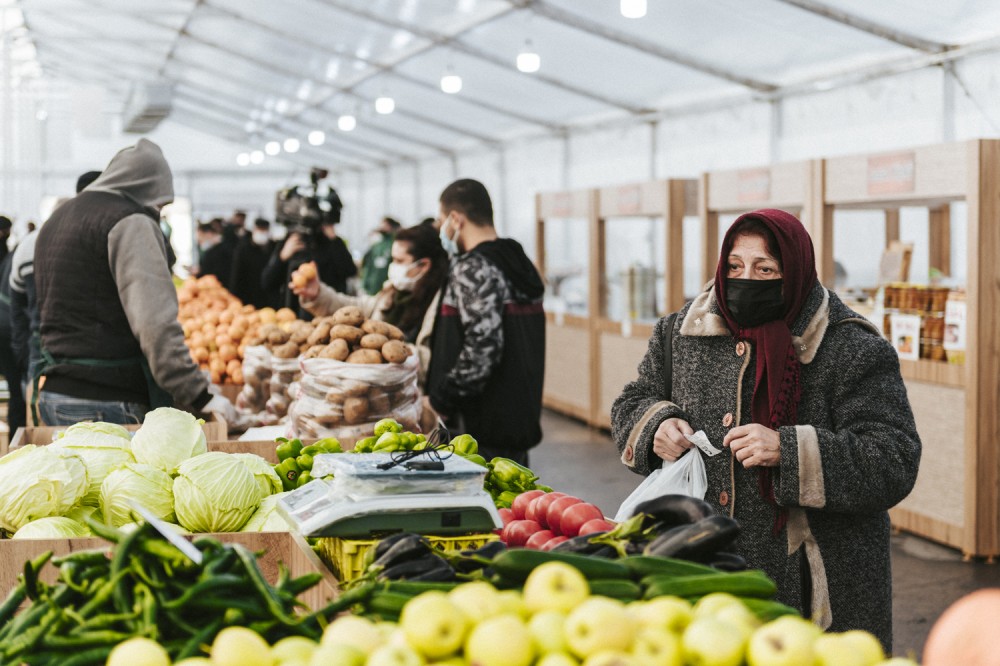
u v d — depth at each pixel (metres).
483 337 4.10
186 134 30.09
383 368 3.83
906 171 6.19
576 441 9.82
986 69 8.22
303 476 2.97
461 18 11.37
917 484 6.31
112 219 3.96
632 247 13.07
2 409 8.47
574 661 1.36
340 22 13.14
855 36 8.82
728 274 2.69
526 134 17.00
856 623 2.57
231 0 13.51
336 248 8.41
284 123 24.09
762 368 2.61
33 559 2.25
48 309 4.02
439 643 1.38
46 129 28.84
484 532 2.24
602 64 11.59
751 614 1.48
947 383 6.02
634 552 1.89
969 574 5.59
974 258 5.74
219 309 7.40
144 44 17.98
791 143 10.65
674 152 12.77
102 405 4.00
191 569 1.68
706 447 2.62
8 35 17.41
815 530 2.57
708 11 8.99
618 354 9.99
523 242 17.53
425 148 22.06
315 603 2.09
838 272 8.28
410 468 2.21
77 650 1.59
